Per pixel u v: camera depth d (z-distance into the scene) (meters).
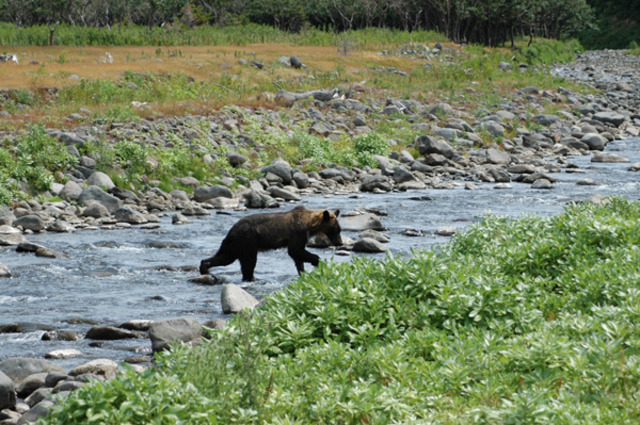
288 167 32.09
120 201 26.28
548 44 112.25
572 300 10.29
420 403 7.34
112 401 6.55
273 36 79.56
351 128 42.09
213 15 100.56
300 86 52.75
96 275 17.30
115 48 63.03
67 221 24.27
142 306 14.62
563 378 7.57
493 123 44.28
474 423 6.73
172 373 7.57
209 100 43.62
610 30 150.88
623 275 10.38
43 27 75.56
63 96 41.09
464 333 9.02
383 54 74.56
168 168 30.39
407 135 40.72
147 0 89.88
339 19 115.31
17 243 20.98
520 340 8.43
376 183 31.47
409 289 10.05
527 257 12.41
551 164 35.75
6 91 40.34
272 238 16.30
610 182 31.70
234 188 30.41
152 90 45.91
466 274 10.56
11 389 9.19
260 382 7.49
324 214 15.69
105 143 30.83
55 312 14.23
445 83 59.12
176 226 23.98
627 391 7.14
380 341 9.00
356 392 7.21
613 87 71.38
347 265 10.92
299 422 6.79
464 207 26.59
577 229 12.90
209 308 14.41
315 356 8.35
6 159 27.34
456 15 96.12
